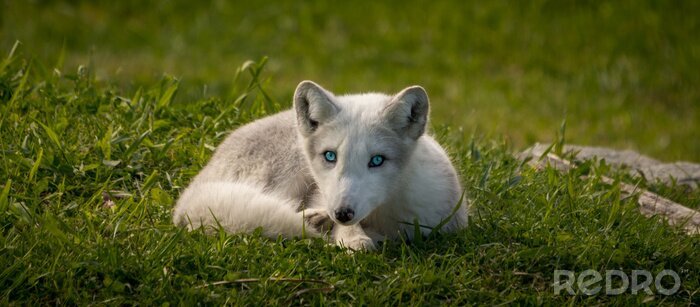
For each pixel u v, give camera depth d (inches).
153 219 367.9
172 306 302.8
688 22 1027.9
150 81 823.7
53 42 975.0
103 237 345.4
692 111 906.1
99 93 499.8
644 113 892.6
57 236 323.9
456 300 314.8
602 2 1063.0
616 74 965.8
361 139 338.3
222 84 858.1
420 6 1084.5
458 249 354.6
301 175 387.9
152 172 411.8
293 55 999.0
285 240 350.9
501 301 319.0
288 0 1101.1
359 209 327.9
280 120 407.8
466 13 1065.5
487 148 516.7
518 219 383.2
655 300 333.1
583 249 354.9
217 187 362.3
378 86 911.0
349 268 328.2
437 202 368.2
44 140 414.3
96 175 391.5
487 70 977.5
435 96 903.7
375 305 307.4
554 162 491.8
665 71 971.9
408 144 350.9
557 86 945.5
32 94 489.1
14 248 321.1
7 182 346.9
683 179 530.9
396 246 360.5
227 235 343.0
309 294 313.1
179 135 432.5
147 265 317.4
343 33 1043.3
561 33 1029.8
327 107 348.2
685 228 417.7
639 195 437.1
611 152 585.0
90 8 1086.4
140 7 1097.4
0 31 989.2
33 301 303.0
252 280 314.3
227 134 458.0
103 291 305.9
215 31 1043.3
